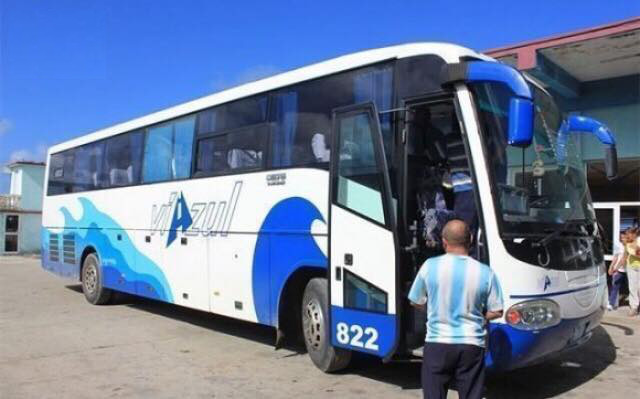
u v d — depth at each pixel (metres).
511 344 5.71
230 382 7.22
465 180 6.23
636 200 14.95
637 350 8.77
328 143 7.39
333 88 7.42
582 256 6.50
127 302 13.75
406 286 6.34
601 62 13.54
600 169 14.67
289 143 8.01
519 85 5.49
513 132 5.41
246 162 8.80
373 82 6.89
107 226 12.81
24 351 8.91
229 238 8.98
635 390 6.82
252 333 10.13
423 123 6.62
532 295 5.79
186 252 10.05
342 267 6.86
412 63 6.52
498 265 5.74
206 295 9.52
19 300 14.41
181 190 10.30
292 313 8.21
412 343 6.33
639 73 14.15
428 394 4.69
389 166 6.53
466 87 6.06
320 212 7.38
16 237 39.72
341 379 7.25
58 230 15.07
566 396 6.61
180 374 7.60
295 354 8.54
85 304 13.61
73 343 9.44
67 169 14.85
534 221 6.12
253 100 8.77
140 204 11.55
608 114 14.52
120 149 12.51
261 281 8.32
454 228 4.83
